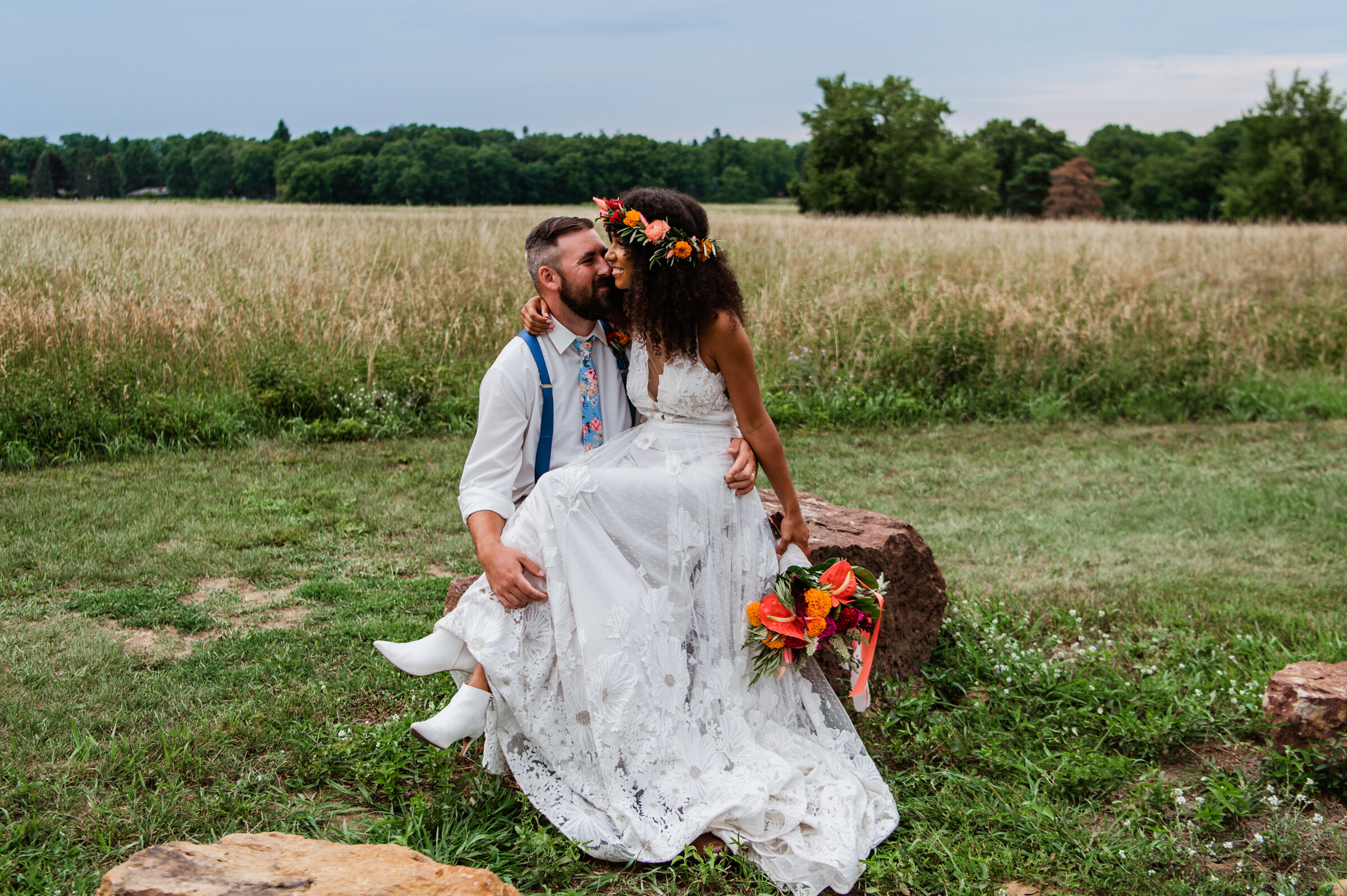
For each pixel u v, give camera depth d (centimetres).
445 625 274
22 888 234
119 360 790
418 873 199
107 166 9988
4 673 361
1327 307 1247
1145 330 1027
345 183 8275
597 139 9256
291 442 748
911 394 925
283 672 368
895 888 248
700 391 288
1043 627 442
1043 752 320
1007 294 1062
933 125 5809
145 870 189
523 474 303
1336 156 5434
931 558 381
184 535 534
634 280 279
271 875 194
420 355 903
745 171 10631
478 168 8506
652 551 275
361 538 543
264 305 934
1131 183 9125
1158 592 487
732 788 262
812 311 1027
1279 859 266
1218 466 759
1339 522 614
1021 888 250
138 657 379
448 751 301
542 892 243
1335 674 325
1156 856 261
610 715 262
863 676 293
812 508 399
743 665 286
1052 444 829
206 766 293
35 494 600
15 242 1167
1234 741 333
